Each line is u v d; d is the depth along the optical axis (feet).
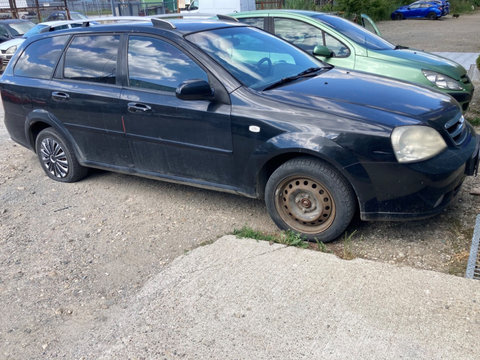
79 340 9.69
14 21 50.65
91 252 13.03
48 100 16.67
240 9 47.55
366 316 9.46
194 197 15.93
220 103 12.82
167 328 9.68
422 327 9.05
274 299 10.19
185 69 13.61
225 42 14.44
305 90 12.83
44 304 10.93
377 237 12.49
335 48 21.65
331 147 11.22
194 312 10.06
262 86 13.14
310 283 10.60
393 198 11.17
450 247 11.81
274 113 12.03
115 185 17.42
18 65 18.12
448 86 20.18
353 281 10.53
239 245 12.39
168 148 14.15
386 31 79.30
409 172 10.84
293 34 22.70
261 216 14.28
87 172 18.11
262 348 8.92
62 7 76.18
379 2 99.66
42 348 9.55
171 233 13.69
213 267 11.56
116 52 15.11
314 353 8.68
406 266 11.00
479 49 51.24
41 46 17.49
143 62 14.47
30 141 18.38
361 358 8.48
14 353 9.48
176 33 14.03
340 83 13.52
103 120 15.34
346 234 12.69
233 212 14.66
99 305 10.73
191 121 13.29
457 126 12.28
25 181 18.48
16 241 13.89
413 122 11.14
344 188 11.52
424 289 10.07
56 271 12.20
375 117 11.27
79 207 15.84
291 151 11.73
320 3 87.45
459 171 11.31
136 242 13.34
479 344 8.54
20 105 17.75
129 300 10.78
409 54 21.67
